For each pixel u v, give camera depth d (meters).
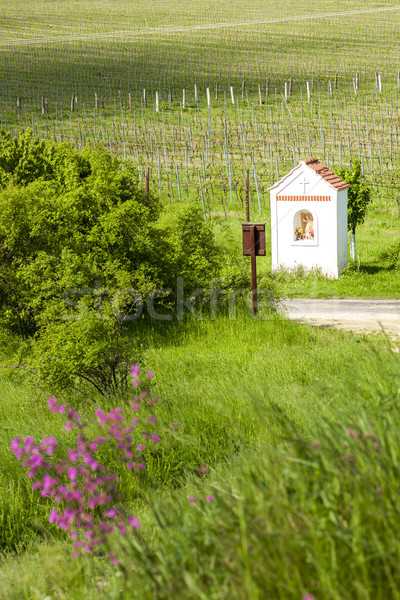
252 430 16.70
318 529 6.13
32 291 36.44
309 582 5.88
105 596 8.16
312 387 19.31
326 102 199.50
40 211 41.59
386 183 107.62
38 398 23.34
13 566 11.84
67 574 9.53
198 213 48.56
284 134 157.25
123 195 49.31
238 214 95.12
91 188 47.47
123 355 24.48
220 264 48.94
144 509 12.83
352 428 7.73
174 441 16.36
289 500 6.68
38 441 16.62
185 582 6.58
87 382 24.94
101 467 13.53
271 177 116.88
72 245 41.62
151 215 51.31
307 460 7.38
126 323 38.22
